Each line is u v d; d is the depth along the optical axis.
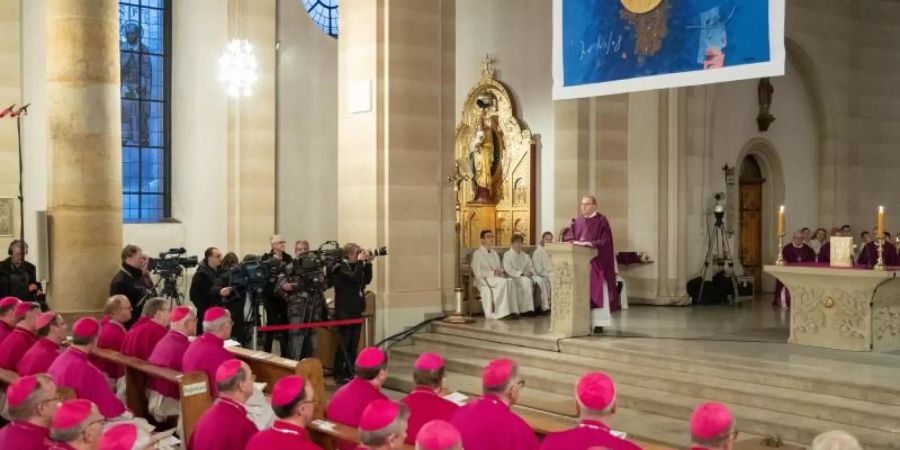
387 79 14.55
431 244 15.05
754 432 9.34
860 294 11.52
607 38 11.36
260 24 17.86
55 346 8.45
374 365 6.39
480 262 15.66
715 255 18.58
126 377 8.68
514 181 20.11
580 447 4.84
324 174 19.06
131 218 17.02
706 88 18.39
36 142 15.08
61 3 11.71
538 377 11.65
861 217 22.02
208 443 5.70
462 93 21.28
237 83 15.35
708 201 18.50
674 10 10.65
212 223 17.64
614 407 4.98
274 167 18.14
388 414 4.53
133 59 17.02
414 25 14.85
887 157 22.31
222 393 5.82
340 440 6.02
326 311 12.78
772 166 20.55
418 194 14.90
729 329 13.80
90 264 11.78
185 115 17.47
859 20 21.91
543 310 16.28
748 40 10.01
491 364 5.54
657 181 17.84
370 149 14.66
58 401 5.61
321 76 19.05
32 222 14.94
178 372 7.88
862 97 21.98
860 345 11.52
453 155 15.52
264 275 11.84
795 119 21.03
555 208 18.28
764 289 20.66
